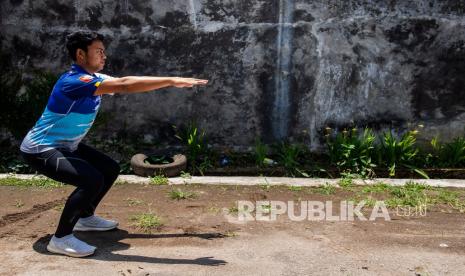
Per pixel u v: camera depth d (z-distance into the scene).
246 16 6.65
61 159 3.82
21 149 3.96
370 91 6.71
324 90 6.75
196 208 5.10
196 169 6.48
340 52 6.64
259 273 3.72
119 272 3.68
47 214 4.88
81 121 3.87
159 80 3.65
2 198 5.29
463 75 6.64
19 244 4.17
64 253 3.93
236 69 6.78
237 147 6.96
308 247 4.20
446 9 6.50
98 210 5.01
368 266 3.87
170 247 4.15
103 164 4.24
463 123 6.74
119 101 6.91
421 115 6.74
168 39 6.76
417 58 6.61
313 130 6.85
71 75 3.79
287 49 6.69
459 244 4.30
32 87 6.85
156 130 6.98
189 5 6.67
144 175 6.18
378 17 6.54
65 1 6.71
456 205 5.26
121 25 6.75
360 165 6.46
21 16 6.77
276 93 6.80
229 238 4.36
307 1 6.56
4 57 6.86
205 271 3.72
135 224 4.63
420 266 3.88
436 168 6.47
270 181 6.03
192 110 6.91
